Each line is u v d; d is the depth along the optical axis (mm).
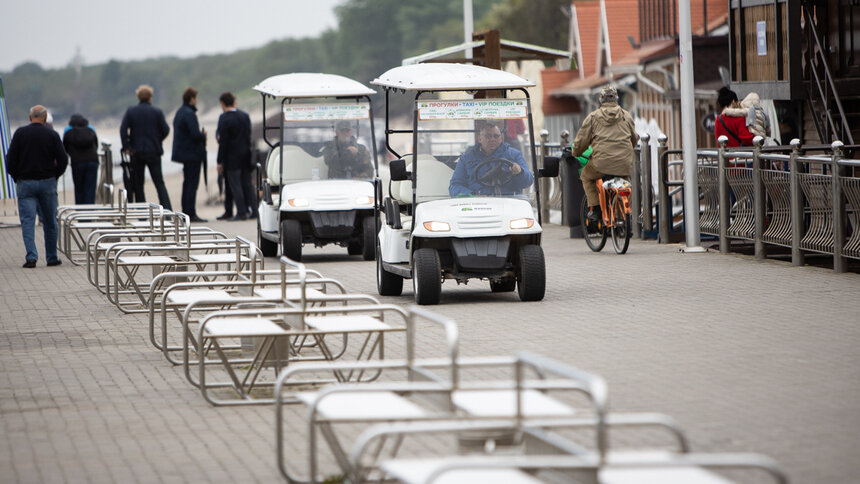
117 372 21078
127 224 36594
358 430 16297
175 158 54688
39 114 39062
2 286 34188
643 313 25719
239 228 50906
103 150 59188
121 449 15570
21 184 38906
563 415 11977
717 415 16391
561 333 23500
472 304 28094
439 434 15852
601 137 36719
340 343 23078
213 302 19312
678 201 45750
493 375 19359
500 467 10117
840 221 30562
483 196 28656
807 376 18781
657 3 80438
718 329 23344
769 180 33781
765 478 13406
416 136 28531
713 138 62125
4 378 20688
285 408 17938
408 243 29516
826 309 25344
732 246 38188
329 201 38156
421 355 21469
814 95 42812
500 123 28688
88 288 33469
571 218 43562
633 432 15586
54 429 16781
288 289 22234
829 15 42750
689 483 10094
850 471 13539
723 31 68438
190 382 19219
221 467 14570
